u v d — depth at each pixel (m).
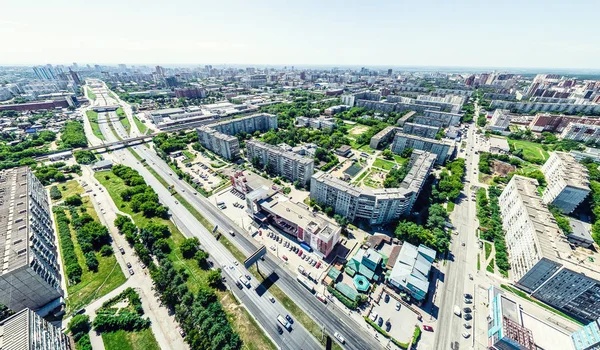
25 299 99.81
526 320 98.44
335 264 130.62
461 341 97.31
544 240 111.62
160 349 92.25
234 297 112.94
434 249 137.12
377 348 94.88
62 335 92.94
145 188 187.62
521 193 146.12
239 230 156.00
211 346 89.38
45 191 184.62
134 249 137.00
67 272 118.56
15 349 72.06
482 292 116.38
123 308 105.44
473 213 170.38
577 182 160.88
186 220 164.12
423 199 179.75
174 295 107.12
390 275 114.81
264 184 197.00
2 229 115.50
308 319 104.56
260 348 93.75
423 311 107.88
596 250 137.00
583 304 101.06
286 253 138.62
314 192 172.62
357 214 157.50
